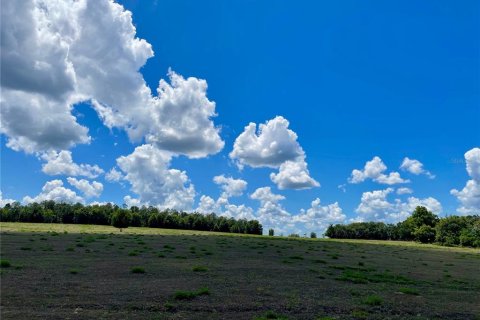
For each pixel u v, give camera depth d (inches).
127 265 1024.9
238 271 1019.3
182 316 550.3
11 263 963.3
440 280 1136.8
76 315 526.6
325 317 571.2
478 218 5201.8
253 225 6678.2
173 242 2068.2
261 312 590.2
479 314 679.1
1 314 515.5
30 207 6471.5
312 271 1107.9
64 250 1354.6
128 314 546.0
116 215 4306.1
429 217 5728.3
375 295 783.1
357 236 6520.7
